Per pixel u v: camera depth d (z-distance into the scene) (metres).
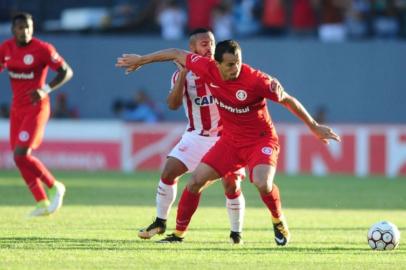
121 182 61.56
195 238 32.91
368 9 88.88
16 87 39.00
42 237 32.16
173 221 39.31
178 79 31.56
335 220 40.75
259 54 86.19
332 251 29.86
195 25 86.56
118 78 85.69
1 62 38.91
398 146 75.06
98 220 38.53
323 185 62.47
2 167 74.62
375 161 75.06
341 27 88.12
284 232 30.78
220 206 46.84
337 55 86.50
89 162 75.19
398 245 31.59
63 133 74.94
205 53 32.03
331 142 74.88
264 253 29.03
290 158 74.94
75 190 54.53
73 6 89.06
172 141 75.44
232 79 29.28
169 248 29.84
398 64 86.69
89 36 86.12
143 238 32.12
